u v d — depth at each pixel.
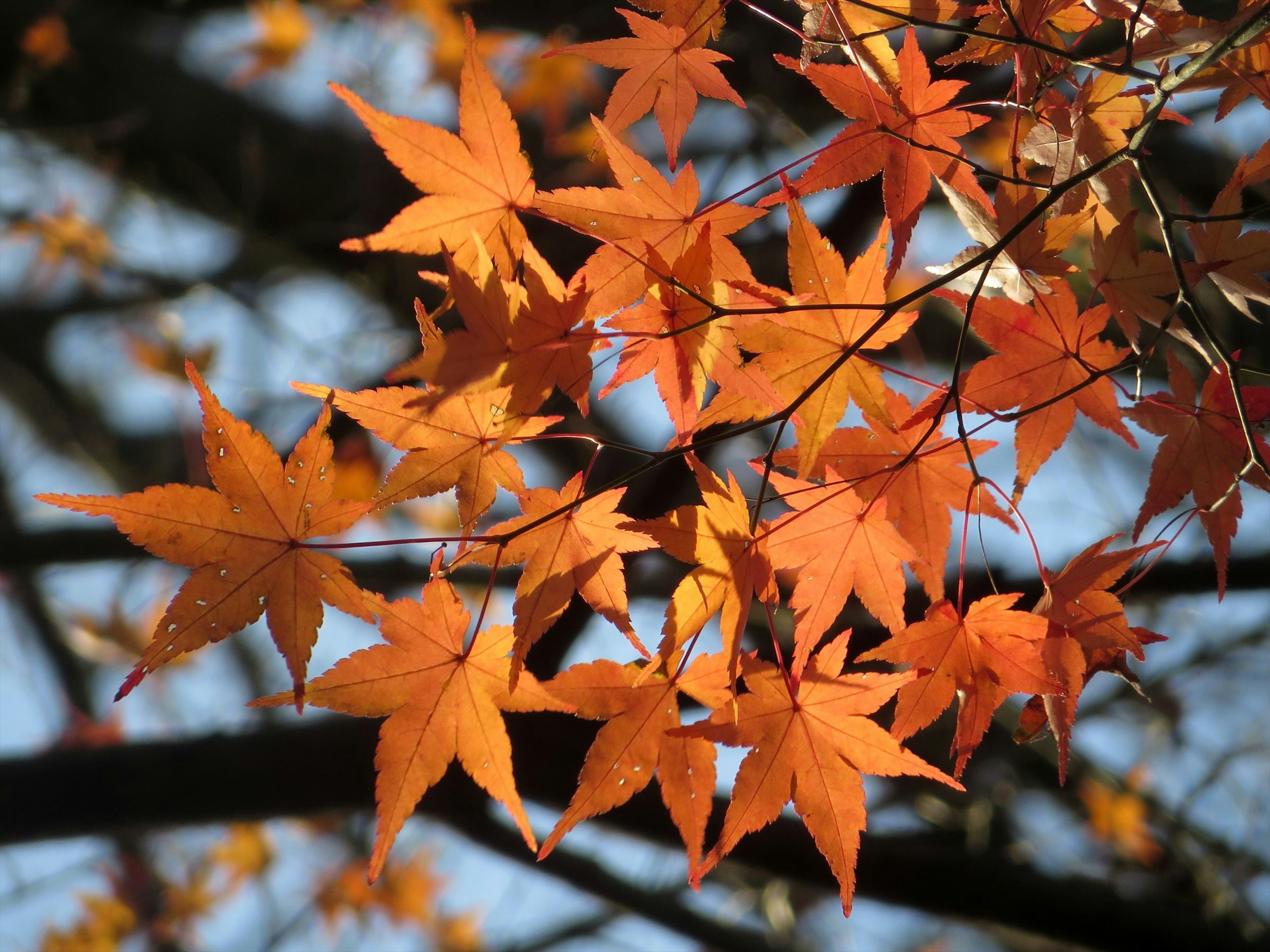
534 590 1.12
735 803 1.12
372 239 1.12
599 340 1.12
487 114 1.12
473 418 1.12
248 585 1.12
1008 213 1.14
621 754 1.13
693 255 1.12
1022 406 1.14
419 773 1.13
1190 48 1.13
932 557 1.14
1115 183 1.14
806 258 1.13
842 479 1.14
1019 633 1.13
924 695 1.13
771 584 1.13
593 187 1.12
